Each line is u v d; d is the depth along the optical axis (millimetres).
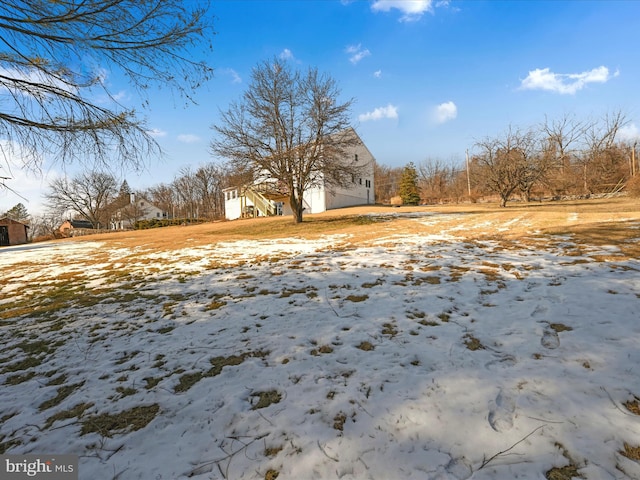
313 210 33281
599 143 28922
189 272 7016
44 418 2260
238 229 19297
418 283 4898
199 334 3574
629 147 31125
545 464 1590
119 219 59875
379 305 4062
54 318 4465
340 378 2500
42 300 5508
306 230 16250
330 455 1744
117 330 3873
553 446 1688
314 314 3928
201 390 2479
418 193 50844
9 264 10289
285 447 1830
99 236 24219
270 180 19828
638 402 1961
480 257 6430
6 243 33906
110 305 4906
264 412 2148
